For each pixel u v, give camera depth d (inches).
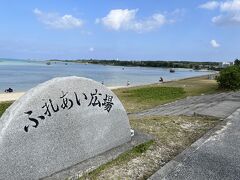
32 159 180.2
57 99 195.6
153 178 199.9
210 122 378.9
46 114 188.2
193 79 2361.0
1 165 163.8
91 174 204.4
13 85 2082.9
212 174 210.4
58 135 196.7
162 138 294.4
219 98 802.8
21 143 173.6
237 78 1302.9
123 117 257.3
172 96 1020.5
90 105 221.9
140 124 352.2
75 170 201.0
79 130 212.8
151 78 3425.2
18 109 172.7
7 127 166.9
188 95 1069.8
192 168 219.3
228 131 324.8
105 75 3900.1
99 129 231.5
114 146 248.2
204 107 577.9
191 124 365.1
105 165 219.6
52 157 192.9
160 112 592.4
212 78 2393.0
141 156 242.7
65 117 201.6
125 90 1337.4
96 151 229.3
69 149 205.3
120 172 211.2
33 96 180.7
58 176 191.3
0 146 163.2
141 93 1139.3
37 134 182.7
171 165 223.3
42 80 2559.1
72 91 206.8
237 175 210.5
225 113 474.9
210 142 282.7
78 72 4463.6
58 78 200.5
